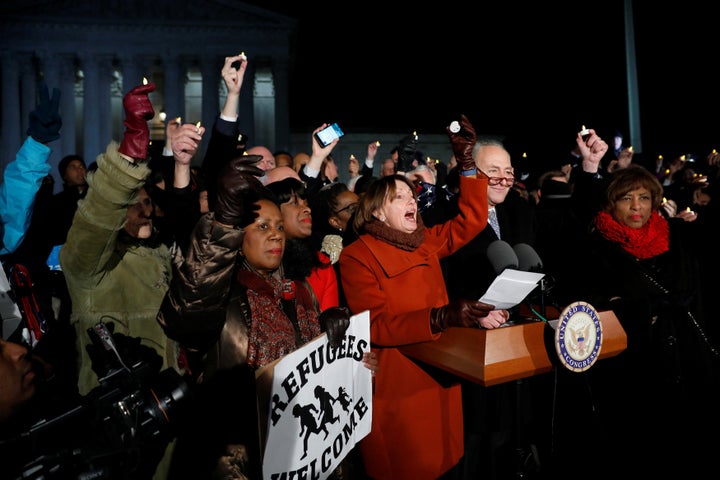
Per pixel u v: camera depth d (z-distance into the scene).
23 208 3.03
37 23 32.84
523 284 2.99
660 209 5.51
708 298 5.80
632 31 17.31
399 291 3.35
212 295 2.38
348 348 2.93
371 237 3.48
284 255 3.14
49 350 3.16
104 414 2.21
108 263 3.07
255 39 33.72
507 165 4.08
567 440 4.68
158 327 3.15
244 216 2.73
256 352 2.65
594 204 4.73
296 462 2.62
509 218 4.38
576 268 4.63
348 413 2.91
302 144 34.56
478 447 3.82
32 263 4.33
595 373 4.62
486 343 2.92
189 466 2.63
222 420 2.61
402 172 4.90
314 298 3.13
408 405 3.31
